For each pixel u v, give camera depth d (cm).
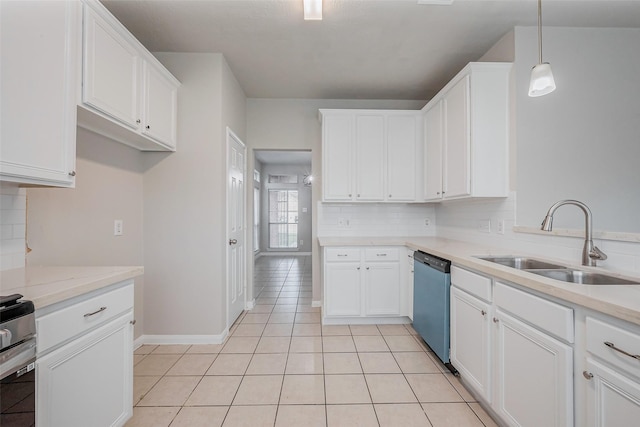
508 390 139
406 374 202
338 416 161
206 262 249
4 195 139
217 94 250
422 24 213
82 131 185
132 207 235
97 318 123
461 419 159
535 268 180
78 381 113
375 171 310
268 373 204
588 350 100
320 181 348
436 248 230
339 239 312
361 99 350
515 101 213
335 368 210
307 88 321
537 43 214
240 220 316
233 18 206
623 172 214
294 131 349
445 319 201
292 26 215
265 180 799
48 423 100
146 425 154
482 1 188
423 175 309
